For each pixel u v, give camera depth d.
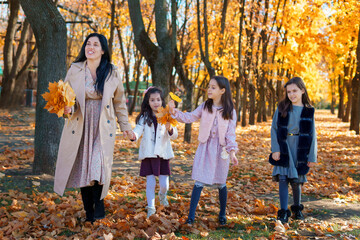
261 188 5.25
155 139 3.81
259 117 24.61
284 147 3.72
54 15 4.98
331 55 17.27
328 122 25.69
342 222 3.64
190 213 3.37
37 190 4.30
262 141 12.08
